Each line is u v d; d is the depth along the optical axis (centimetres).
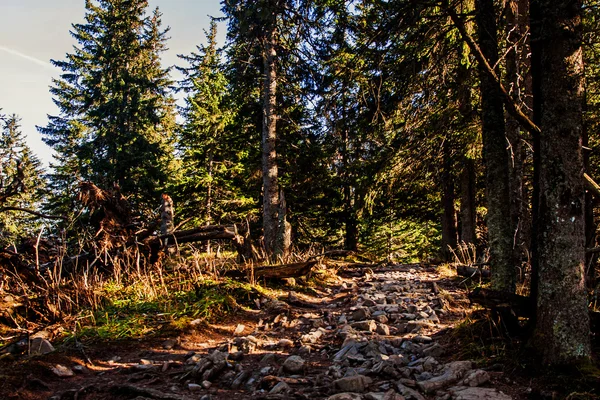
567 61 363
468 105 959
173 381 414
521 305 433
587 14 424
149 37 2953
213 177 1962
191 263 929
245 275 901
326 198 1945
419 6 471
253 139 1927
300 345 548
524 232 809
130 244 902
